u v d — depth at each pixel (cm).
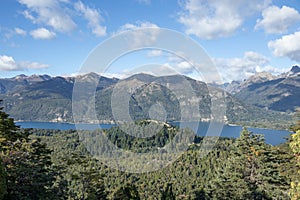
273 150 2091
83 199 1662
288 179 1936
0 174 1076
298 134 1364
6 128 1683
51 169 1483
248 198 1958
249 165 2070
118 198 1922
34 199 1267
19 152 1402
